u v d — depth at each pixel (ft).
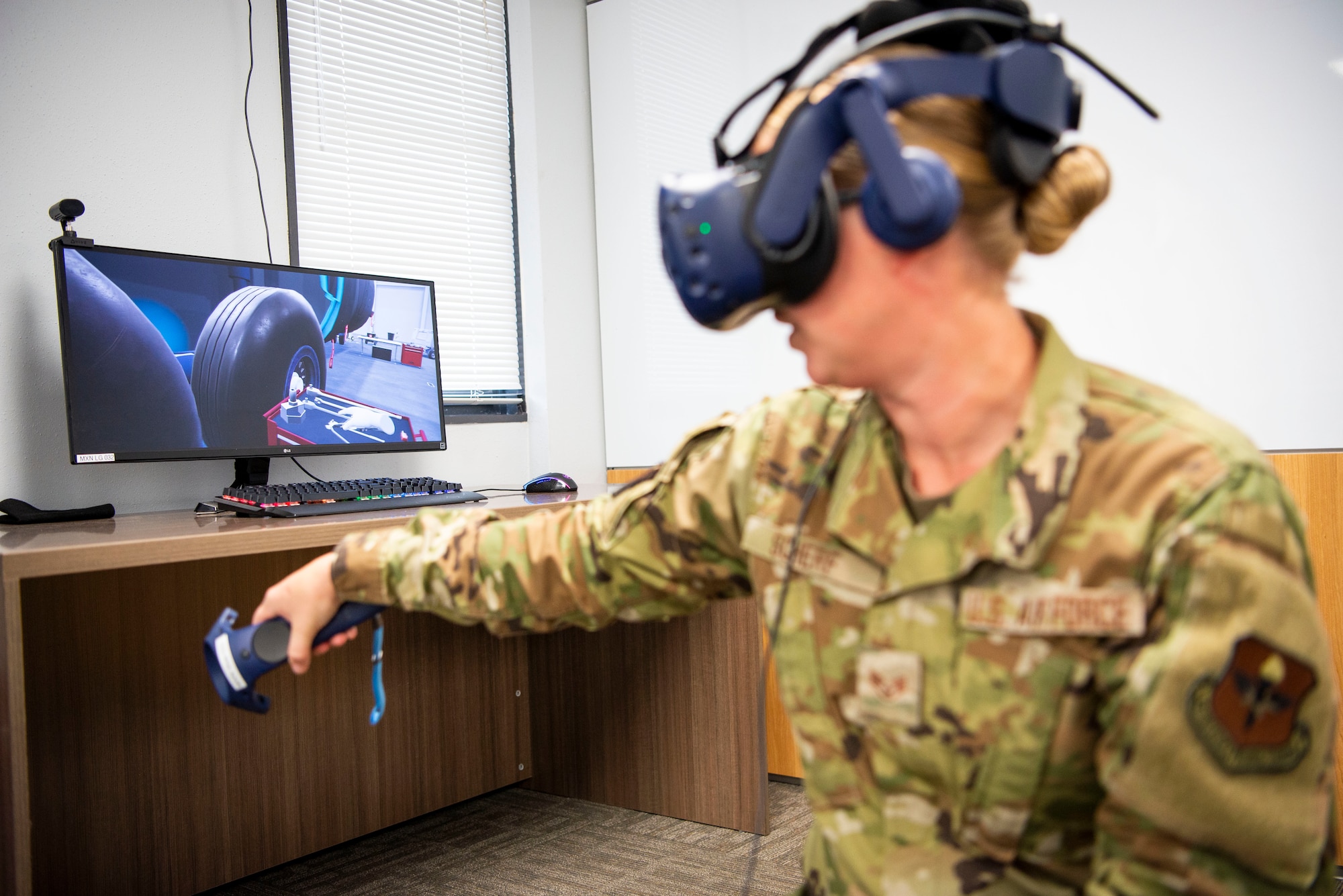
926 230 1.42
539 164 8.09
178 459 5.21
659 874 5.77
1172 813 1.38
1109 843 1.47
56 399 5.31
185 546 3.75
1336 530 5.23
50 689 4.91
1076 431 1.57
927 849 1.69
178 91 5.92
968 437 1.65
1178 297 5.67
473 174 7.97
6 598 3.19
